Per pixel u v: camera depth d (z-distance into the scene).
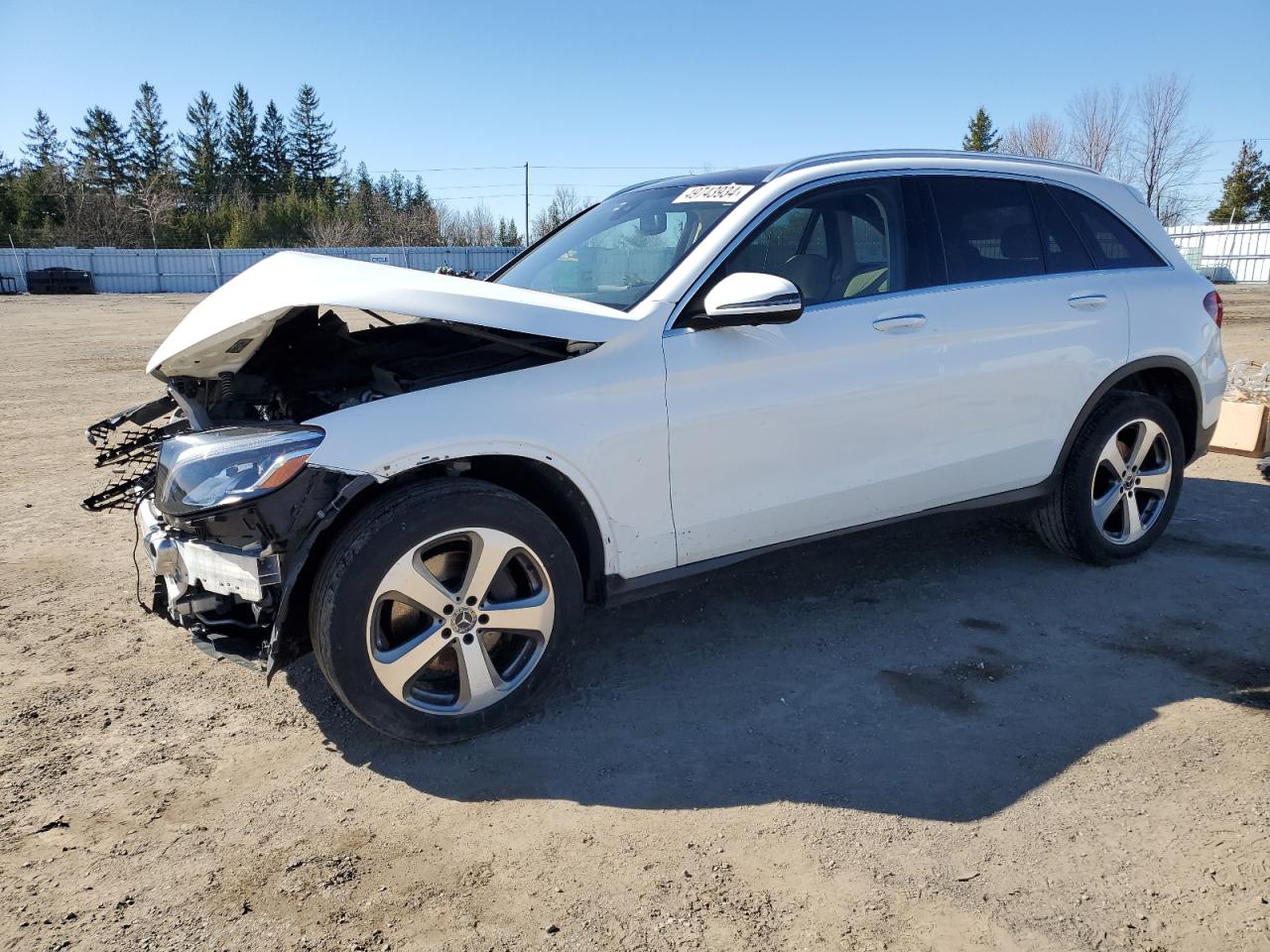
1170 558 4.57
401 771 2.87
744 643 3.70
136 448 3.99
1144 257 4.45
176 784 2.81
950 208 3.87
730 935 2.15
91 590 4.43
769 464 3.36
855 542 3.70
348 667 2.73
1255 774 2.72
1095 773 2.76
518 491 3.20
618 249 3.74
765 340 3.31
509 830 2.56
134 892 2.33
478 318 2.89
